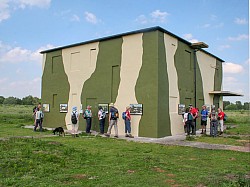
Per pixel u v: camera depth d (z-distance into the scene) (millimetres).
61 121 19953
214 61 23250
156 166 7637
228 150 10688
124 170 7105
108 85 17047
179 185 5730
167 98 15641
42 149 9555
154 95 14812
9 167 7008
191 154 9859
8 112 43750
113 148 10867
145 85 15242
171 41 16375
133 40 16000
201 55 20516
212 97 22453
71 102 19344
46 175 6500
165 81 15500
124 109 16078
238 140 13805
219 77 24297
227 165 8016
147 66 15250
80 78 18828
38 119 17172
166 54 15734
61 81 20188
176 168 7477
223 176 6539
